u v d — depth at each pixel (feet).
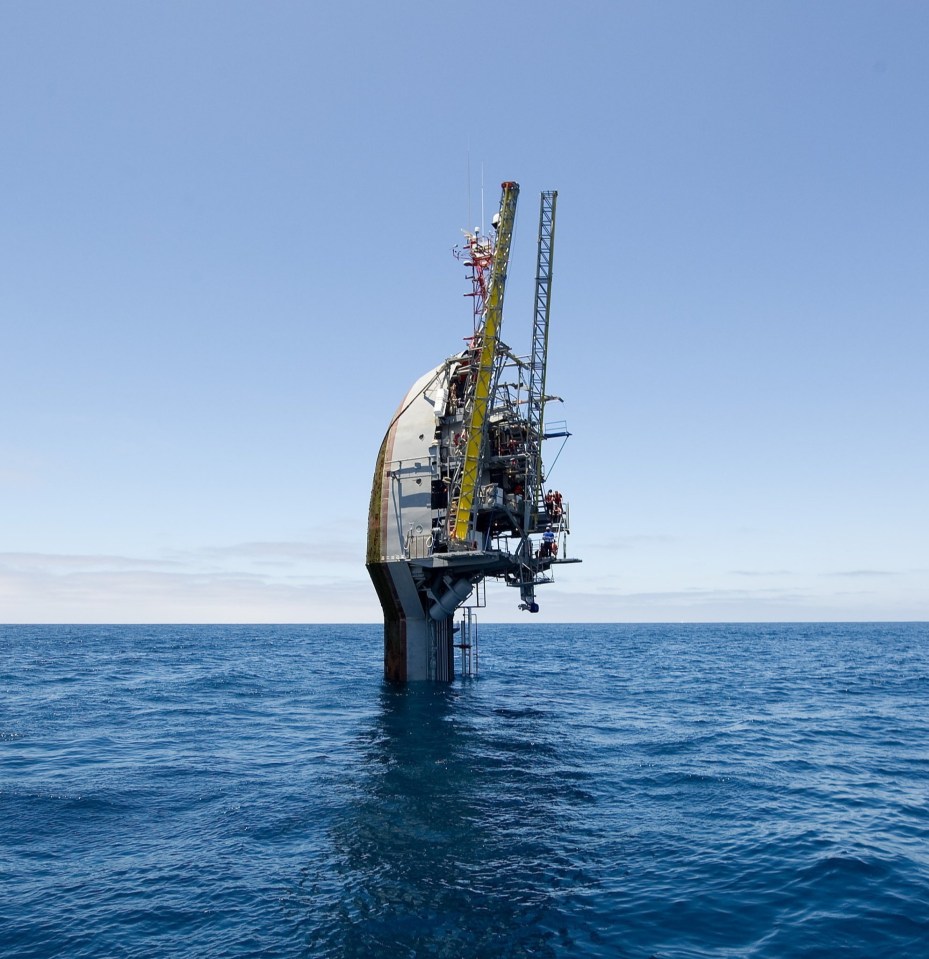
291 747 100.22
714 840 61.46
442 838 60.64
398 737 107.65
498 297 160.25
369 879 51.80
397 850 57.67
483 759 91.91
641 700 160.45
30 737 109.81
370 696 157.38
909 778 85.81
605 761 92.02
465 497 155.12
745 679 219.41
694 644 493.77
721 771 87.30
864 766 92.17
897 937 44.75
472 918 46.06
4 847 58.65
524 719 127.03
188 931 43.93
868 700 165.48
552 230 180.24
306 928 44.34
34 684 192.34
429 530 156.15
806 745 106.52
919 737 115.24
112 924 44.80
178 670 242.17
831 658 334.44
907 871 55.21
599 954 41.83
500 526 187.62
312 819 65.77
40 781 80.12
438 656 169.48
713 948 42.93
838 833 63.87
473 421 155.84
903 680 218.59
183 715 132.87
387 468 162.91
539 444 183.62
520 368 180.86
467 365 165.58
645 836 62.18
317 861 55.31
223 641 528.63
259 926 44.57
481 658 315.37
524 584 183.01
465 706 142.92
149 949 41.70
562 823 65.26
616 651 395.55
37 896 49.01
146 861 55.42
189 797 73.36
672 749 101.19
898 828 66.03
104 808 69.51
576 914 46.91
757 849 59.31
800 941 43.91
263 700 154.51
